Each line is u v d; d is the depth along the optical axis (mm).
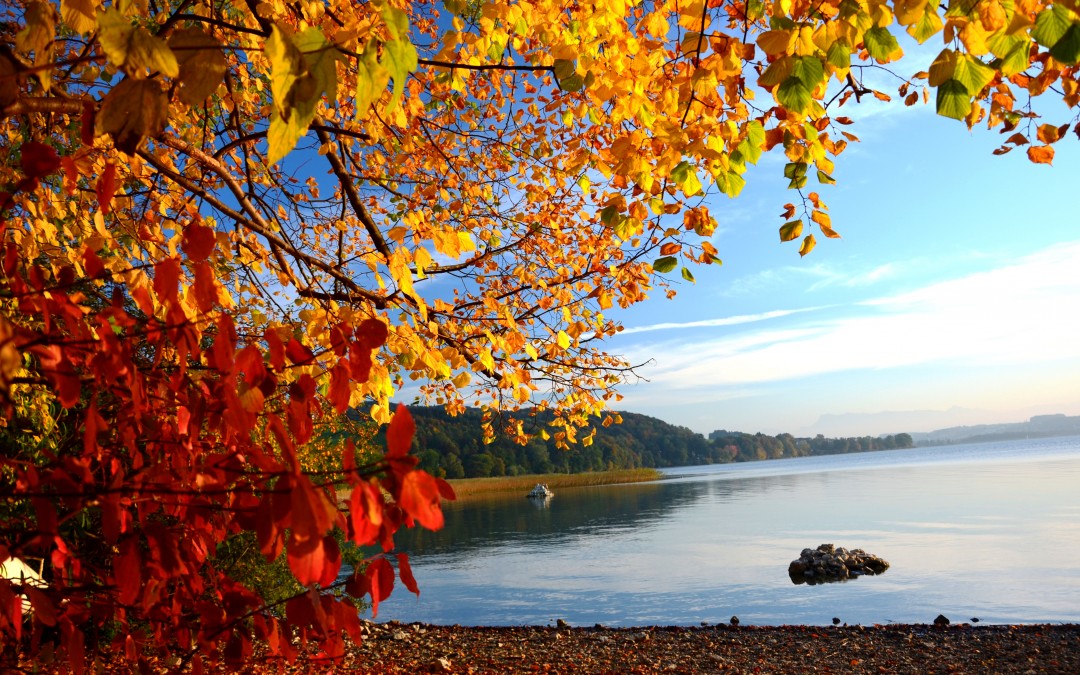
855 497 54250
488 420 6426
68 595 1810
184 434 1760
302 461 4605
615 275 5676
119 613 1839
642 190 3520
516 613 17484
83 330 1657
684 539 32594
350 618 1540
